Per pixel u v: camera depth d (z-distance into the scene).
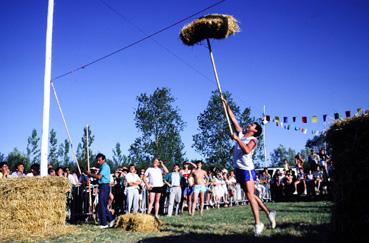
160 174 10.86
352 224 4.23
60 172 10.75
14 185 7.26
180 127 39.16
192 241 5.43
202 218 9.59
